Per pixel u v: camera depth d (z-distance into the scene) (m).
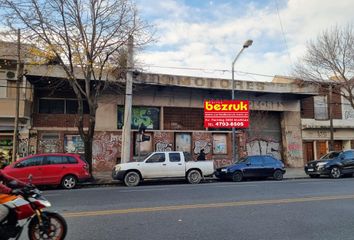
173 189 13.75
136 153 23.62
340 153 21.17
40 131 21.95
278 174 19.73
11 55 19.08
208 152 25.27
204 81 24.75
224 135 25.95
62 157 15.75
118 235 6.39
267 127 28.03
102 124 23.09
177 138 24.94
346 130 29.47
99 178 18.77
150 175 16.95
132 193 12.48
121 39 17.55
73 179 15.59
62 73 20.50
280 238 6.20
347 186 14.65
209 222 7.45
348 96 27.02
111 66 18.77
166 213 8.43
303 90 26.92
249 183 16.52
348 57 24.50
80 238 6.18
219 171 19.31
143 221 7.55
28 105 21.17
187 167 17.56
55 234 5.88
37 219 5.81
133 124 24.02
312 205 9.58
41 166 15.18
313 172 20.58
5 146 20.98
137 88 23.48
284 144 27.70
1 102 20.58
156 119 24.69
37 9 15.74
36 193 5.89
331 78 26.06
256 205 9.55
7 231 5.40
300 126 28.08
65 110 22.80
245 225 7.18
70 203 10.09
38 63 17.41
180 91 25.23
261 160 19.62
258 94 27.19
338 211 8.71
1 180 5.83
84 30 16.67
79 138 22.69
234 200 10.50
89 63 17.11
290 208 9.11
